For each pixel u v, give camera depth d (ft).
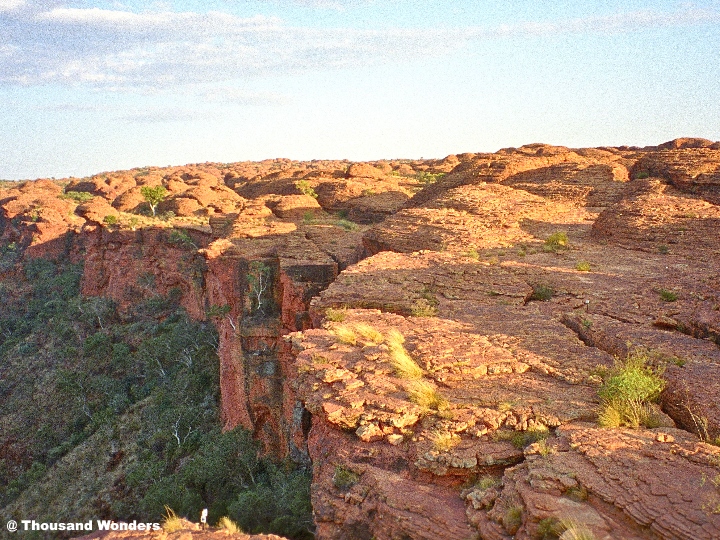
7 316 255.09
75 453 130.52
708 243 87.81
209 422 130.93
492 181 180.55
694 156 135.44
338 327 47.50
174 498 83.97
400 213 130.00
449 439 30.48
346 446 33.04
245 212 194.80
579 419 31.78
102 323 214.90
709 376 36.19
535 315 53.57
